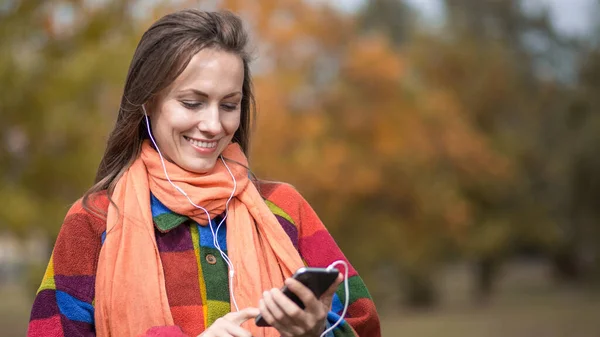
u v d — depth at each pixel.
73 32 14.62
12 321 19.77
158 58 2.62
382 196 27.09
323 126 23.55
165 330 2.41
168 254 2.65
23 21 14.17
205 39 2.62
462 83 33.62
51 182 14.96
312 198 23.81
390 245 27.16
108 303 2.53
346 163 24.20
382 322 24.22
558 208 33.59
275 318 2.31
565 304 29.97
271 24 22.84
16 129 14.35
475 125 33.22
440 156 28.14
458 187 29.94
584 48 32.91
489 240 32.53
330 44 25.14
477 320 23.86
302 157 22.59
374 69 25.22
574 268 41.03
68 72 13.66
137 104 2.68
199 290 2.62
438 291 32.69
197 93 2.62
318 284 2.31
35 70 13.91
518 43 38.47
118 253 2.58
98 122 13.89
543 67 38.28
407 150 25.73
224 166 2.79
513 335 19.47
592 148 29.44
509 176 30.38
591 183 30.38
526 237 35.50
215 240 2.70
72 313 2.56
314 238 2.89
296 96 23.91
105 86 13.92
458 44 33.53
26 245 15.52
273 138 21.97
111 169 2.80
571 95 30.92
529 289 39.62
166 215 2.67
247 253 2.66
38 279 16.23
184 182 2.69
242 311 2.40
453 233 28.44
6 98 13.74
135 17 14.61
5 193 14.30
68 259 2.61
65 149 14.74
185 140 2.68
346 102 25.31
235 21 2.72
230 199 2.73
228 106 2.68
